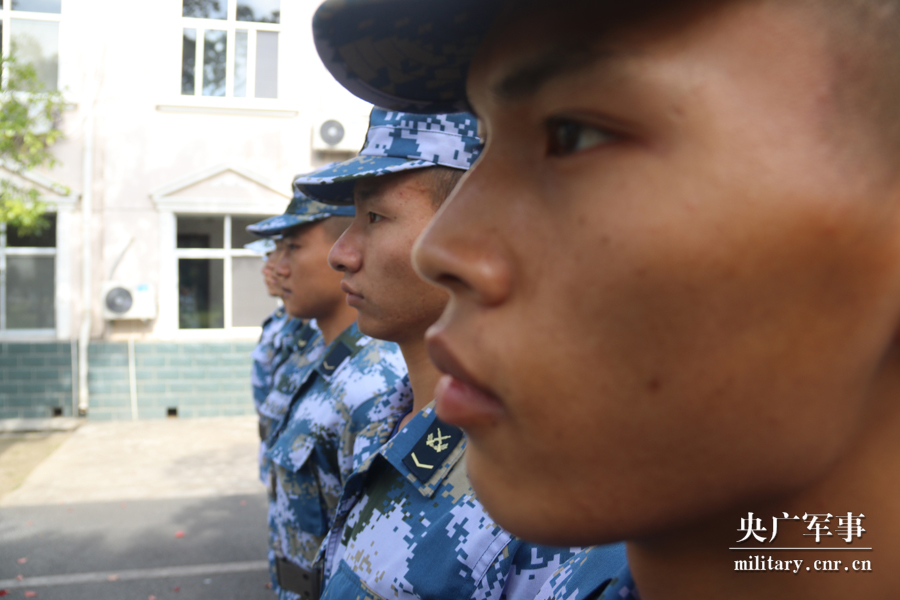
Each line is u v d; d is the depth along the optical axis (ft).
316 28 1.57
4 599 12.80
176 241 26.40
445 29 1.50
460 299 1.23
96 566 14.32
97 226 25.63
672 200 1.00
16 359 25.54
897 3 1.02
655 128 1.02
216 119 25.73
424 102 1.90
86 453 22.29
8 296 25.86
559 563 3.30
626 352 1.04
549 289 1.11
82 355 25.75
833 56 1.00
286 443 6.52
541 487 1.16
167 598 12.96
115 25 25.04
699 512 1.13
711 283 0.99
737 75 0.99
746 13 1.00
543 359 1.10
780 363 1.01
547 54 1.08
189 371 26.58
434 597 3.43
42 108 24.04
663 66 1.00
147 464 21.29
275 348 13.16
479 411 1.21
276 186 25.95
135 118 25.39
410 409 4.97
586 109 1.06
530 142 1.17
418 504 3.75
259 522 16.92
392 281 4.13
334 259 4.29
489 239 1.16
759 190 0.98
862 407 1.12
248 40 25.61
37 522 16.69
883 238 1.02
